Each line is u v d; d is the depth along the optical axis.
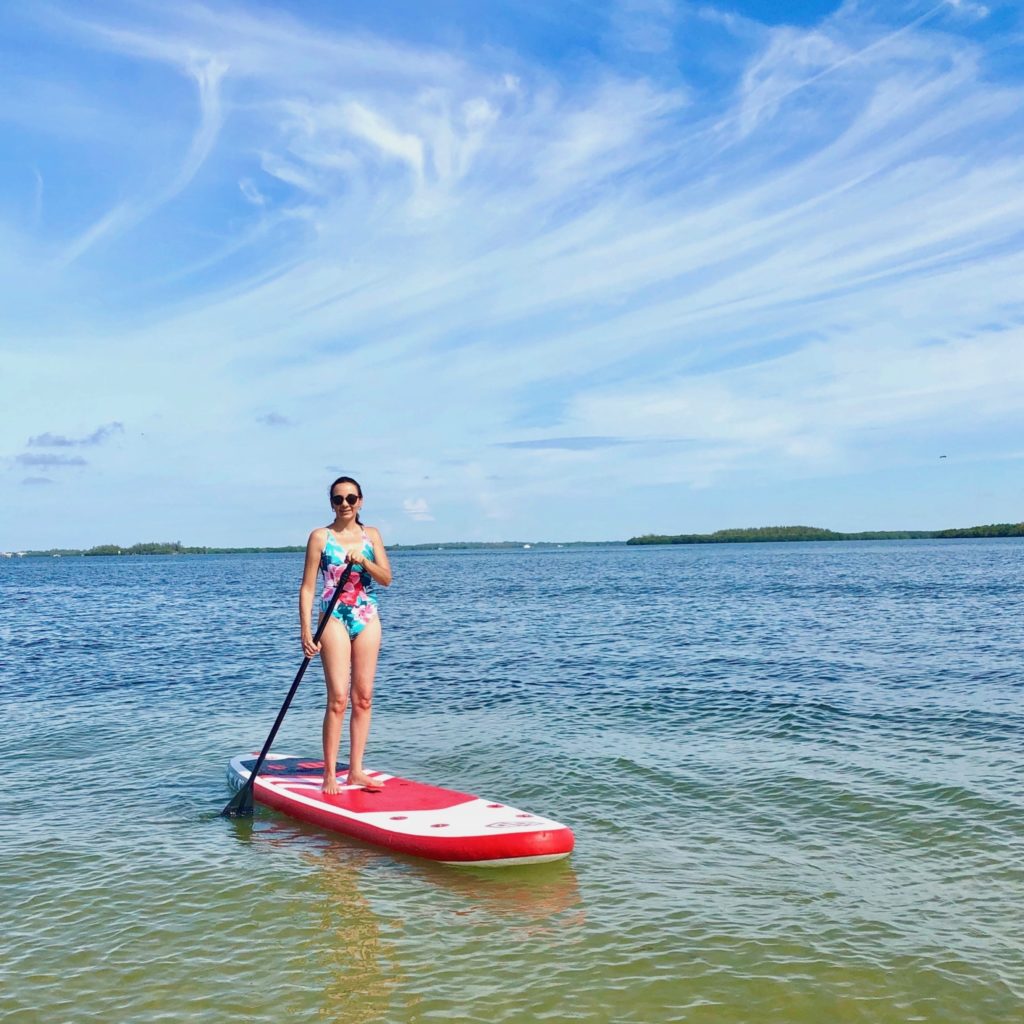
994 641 15.72
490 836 5.69
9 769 8.20
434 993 4.18
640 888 5.38
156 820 6.73
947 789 7.08
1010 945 4.60
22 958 4.53
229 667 14.47
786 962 4.44
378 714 10.49
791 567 58.94
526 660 14.69
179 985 4.26
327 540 6.68
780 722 9.55
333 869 5.73
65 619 24.39
